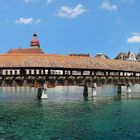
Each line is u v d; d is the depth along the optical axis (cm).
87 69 6588
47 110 5050
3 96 7894
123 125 3716
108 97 7419
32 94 8625
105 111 4912
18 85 6003
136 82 7850
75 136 3192
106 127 3616
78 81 6550
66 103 6050
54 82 6284
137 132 3347
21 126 3734
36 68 6078
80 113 4706
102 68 6856
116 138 3095
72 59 6762
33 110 5056
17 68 5953
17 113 4741
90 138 3105
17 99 6919
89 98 7138
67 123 3891
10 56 6356
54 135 3247
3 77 5938
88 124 3803
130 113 4666
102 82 7019
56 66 6234
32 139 3091
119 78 7400
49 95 8138
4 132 3412
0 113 4750
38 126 3722
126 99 6900
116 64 7462
